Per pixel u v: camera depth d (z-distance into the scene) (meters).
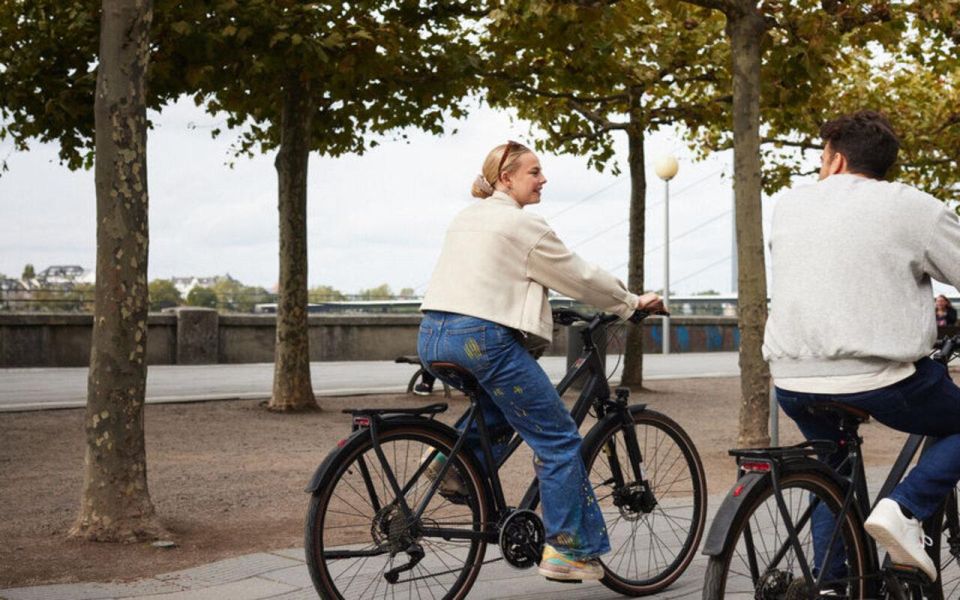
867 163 3.49
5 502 7.00
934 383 3.34
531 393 4.14
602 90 13.53
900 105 17.03
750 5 8.85
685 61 13.45
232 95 12.05
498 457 4.39
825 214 3.40
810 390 3.38
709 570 3.18
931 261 3.30
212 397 13.66
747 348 8.84
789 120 12.96
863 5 9.52
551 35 11.20
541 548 4.34
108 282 5.72
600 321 4.58
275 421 11.60
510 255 4.14
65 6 11.18
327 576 4.00
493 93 13.35
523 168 4.34
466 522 4.31
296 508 6.86
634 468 4.69
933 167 18.11
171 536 5.89
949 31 10.19
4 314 21.00
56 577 5.04
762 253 8.80
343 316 24.70
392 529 4.12
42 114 11.77
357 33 10.59
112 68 5.65
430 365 4.27
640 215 15.48
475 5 12.15
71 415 11.97
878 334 3.25
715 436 10.93
